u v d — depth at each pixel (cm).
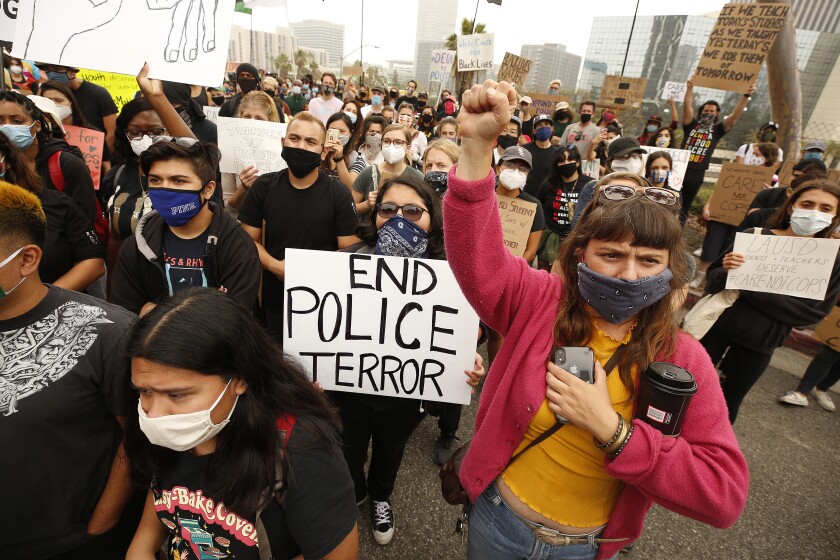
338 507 110
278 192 262
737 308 271
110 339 120
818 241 245
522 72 843
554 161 424
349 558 114
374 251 204
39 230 114
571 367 111
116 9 226
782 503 274
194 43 229
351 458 208
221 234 196
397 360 188
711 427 108
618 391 115
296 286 184
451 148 323
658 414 103
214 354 92
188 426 95
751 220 366
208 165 187
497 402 124
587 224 116
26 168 193
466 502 148
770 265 255
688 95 612
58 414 115
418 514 242
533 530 129
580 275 115
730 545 241
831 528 259
